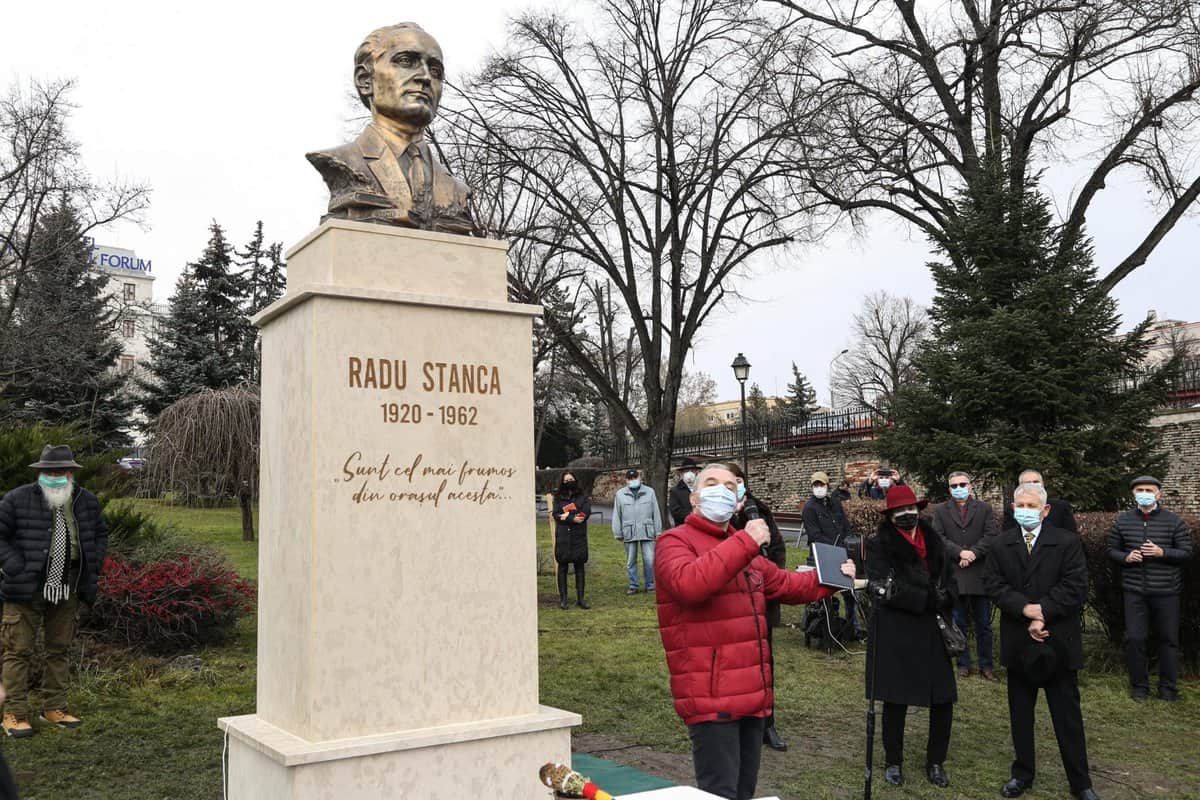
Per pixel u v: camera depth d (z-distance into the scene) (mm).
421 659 3754
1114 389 12617
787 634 11203
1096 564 9062
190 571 9445
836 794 5578
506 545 4023
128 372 34062
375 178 4172
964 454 12117
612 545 21812
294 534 3730
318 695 3518
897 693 5633
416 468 3822
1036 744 6762
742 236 25891
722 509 3959
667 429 26516
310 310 3686
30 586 6488
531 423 4156
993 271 12828
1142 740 6875
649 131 25328
